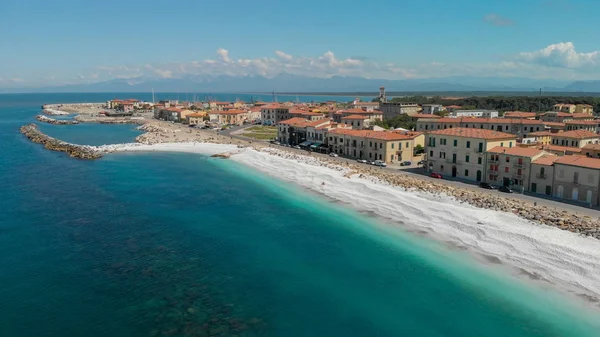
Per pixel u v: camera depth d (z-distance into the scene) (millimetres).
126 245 64062
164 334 42500
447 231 67750
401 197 83812
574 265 53406
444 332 43000
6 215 77312
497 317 45188
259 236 68312
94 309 46500
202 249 62938
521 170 87750
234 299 49031
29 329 42812
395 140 122812
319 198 90500
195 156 149125
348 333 42969
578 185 78312
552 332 42469
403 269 56219
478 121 158250
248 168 125688
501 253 59188
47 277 53500
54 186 100125
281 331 43219
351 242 65562
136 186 101500
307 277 54375
